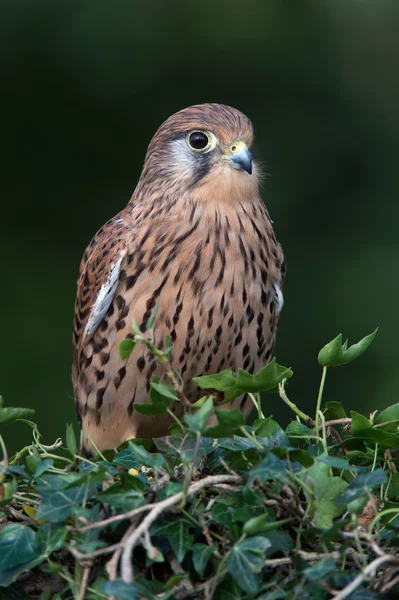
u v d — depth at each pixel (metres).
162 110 16.38
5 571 4.34
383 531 4.53
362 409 14.32
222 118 7.59
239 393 4.93
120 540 4.48
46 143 16.30
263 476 4.15
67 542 4.37
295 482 4.49
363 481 4.29
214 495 4.71
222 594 4.24
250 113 16.89
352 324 15.17
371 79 17.19
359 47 17.20
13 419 4.81
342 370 14.78
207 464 4.90
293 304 15.73
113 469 4.88
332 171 16.97
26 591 4.61
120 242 7.41
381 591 4.12
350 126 17.05
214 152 7.45
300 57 16.88
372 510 4.62
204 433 4.20
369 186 16.98
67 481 4.42
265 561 4.23
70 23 15.52
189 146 7.52
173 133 7.63
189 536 4.28
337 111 17.03
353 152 17.05
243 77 16.62
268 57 16.67
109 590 3.82
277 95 16.94
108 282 7.25
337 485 4.41
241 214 7.38
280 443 4.66
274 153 16.91
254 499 4.32
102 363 7.34
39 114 16.16
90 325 7.34
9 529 4.38
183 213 7.31
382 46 17.20
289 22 16.88
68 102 16.16
